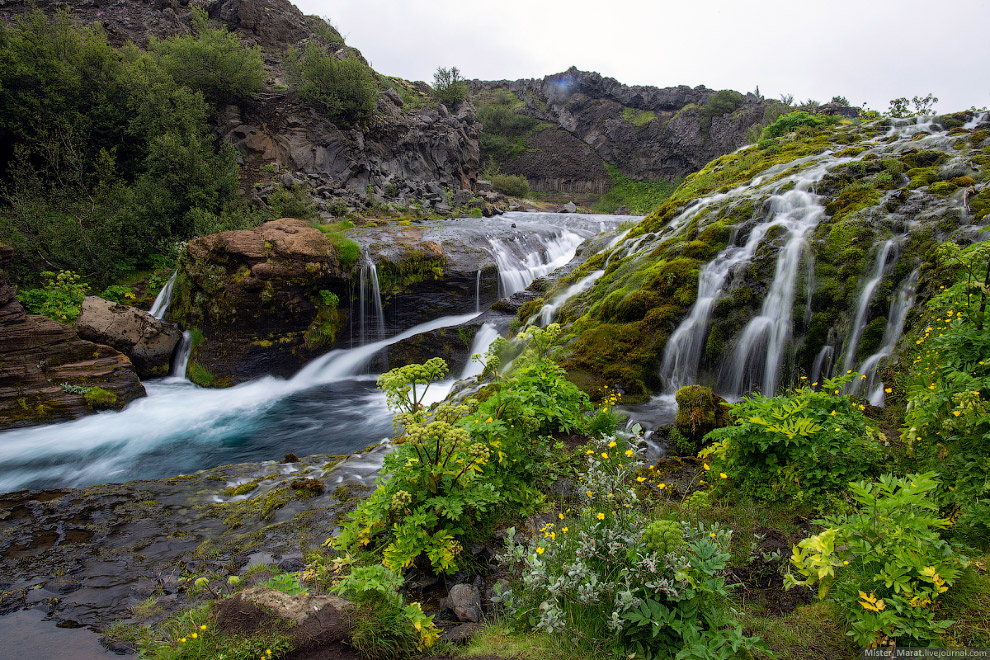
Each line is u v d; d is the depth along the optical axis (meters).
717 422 5.42
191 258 13.78
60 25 20.36
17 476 8.12
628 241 12.08
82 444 9.33
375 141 31.16
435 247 16.36
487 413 4.48
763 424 4.07
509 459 4.29
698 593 2.58
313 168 26.88
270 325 13.47
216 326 13.43
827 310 7.72
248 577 3.94
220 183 19.81
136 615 3.70
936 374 3.97
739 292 8.33
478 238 18.77
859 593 2.51
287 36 33.50
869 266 7.75
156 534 4.91
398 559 3.38
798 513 3.72
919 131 12.62
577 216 34.97
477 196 38.62
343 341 14.64
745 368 8.02
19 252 14.89
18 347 10.60
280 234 13.82
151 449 9.21
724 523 3.67
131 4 28.98
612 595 2.70
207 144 21.33
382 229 18.16
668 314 8.43
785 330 7.83
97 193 17.75
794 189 10.20
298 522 4.79
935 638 2.32
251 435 9.89
